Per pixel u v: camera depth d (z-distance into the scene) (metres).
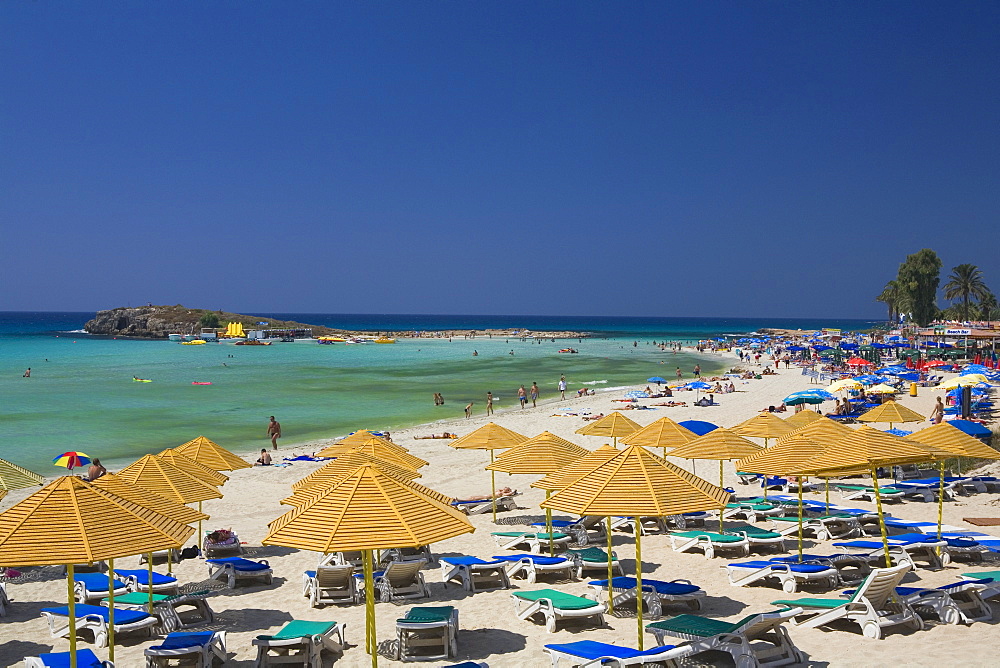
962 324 75.75
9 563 6.14
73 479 7.02
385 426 34.31
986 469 18.30
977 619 8.61
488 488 19.86
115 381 55.75
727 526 14.63
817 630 8.69
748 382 56.84
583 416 36.16
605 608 9.16
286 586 11.52
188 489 11.10
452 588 11.12
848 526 13.56
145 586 10.28
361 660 8.37
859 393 38.59
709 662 7.92
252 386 52.91
